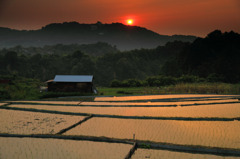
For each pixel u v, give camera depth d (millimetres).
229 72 105250
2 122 16391
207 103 26531
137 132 13836
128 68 175125
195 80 67625
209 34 135500
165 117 17969
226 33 131125
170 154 10414
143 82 62500
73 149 10914
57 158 9828
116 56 194000
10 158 9812
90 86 44938
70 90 44938
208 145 11406
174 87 47438
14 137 12758
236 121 17016
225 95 37656
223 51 121188
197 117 17906
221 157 10062
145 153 10539
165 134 13414
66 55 196625
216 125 15695
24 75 155000
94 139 12320
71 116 18859
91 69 168000
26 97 37500
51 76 166125
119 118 18328
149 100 30688
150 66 195625
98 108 23750
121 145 11492
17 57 166375
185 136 12984
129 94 42656
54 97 39406
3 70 148750
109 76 171750
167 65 132375
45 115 19312
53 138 12648
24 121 16781
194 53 123375
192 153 10547
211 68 109625
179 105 25812
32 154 10273
